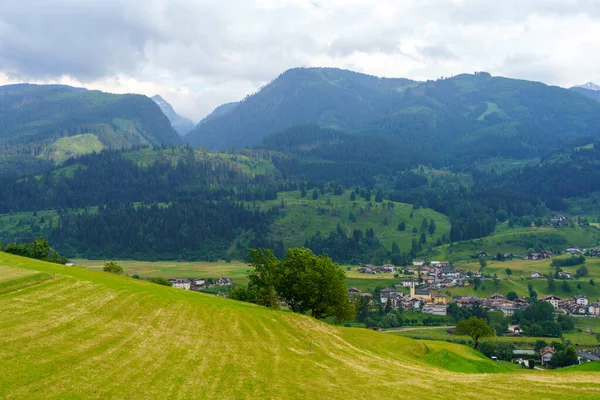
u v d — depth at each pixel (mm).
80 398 36406
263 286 103938
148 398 38406
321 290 96938
